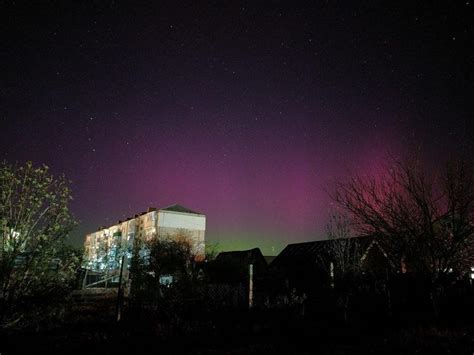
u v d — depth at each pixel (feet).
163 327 40.55
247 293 62.28
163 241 77.15
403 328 37.50
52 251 30.76
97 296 68.95
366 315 46.57
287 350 31.32
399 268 39.73
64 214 31.27
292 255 110.83
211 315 48.91
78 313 49.49
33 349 30.58
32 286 30.27
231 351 31.30
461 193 35.53
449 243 35.99
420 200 36.14
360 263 57.98
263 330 40.11
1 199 29.60
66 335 35.99
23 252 30.07
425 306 44.93
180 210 173.88
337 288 52.60
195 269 70.13
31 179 30.42
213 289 60.18
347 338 35.45
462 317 41.19
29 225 30.30
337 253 62.95
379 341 32.83
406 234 36.88
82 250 35.24
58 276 31.99
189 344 34.04
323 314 49.24
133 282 61.00
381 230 37.83
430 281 39.17
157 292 57.62
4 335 30.73
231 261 85.76
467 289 47.11
